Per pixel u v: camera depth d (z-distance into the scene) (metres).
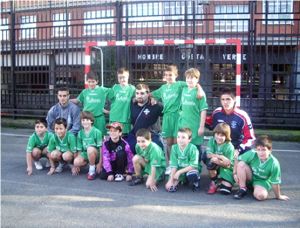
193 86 5.41
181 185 5.07
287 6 11.07
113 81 10.24
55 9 11.21
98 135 5.42
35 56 11.20
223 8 12.26
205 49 10.04
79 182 5.20
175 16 10.68
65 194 4.66
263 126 9.74
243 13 9.77
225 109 5.14
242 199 4.53
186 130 4.82
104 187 4.96
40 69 11.18
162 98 5.80
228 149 4.78
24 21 12.61
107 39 10.43
